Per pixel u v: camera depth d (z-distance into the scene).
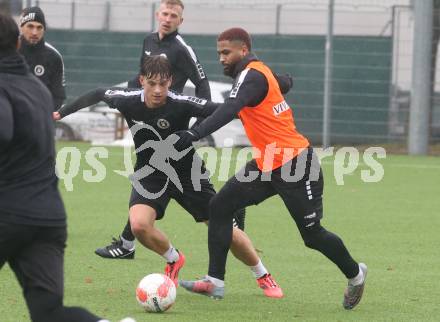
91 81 56.09
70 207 30.61
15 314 15.91
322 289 18.72
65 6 57.00
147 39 22.38
